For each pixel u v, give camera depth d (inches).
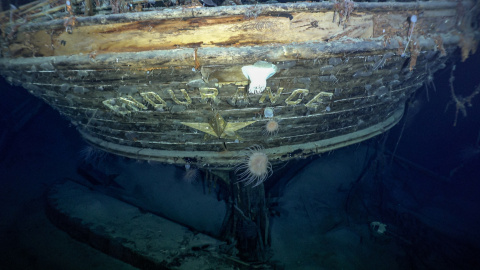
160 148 149.5
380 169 244.8
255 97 111.2
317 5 97.0
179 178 240.2
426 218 217.2
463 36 115.9
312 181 236.1
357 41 101.0
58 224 196.5
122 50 101.3
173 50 94.4
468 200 238.4
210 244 169.6
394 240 193.0
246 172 155.6
